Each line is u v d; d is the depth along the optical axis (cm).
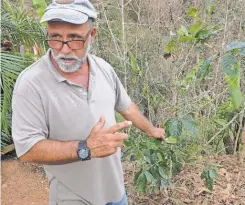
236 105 257
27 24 406
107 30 402
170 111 315
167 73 361
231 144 361
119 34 409
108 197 202
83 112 177
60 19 162
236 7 394
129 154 262
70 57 170
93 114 180
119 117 321
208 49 340
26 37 409
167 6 430
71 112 175
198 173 326
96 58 195
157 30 409
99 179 192
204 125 322
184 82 294
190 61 335
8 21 402
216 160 344
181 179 322
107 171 195
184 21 406
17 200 351
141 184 255
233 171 335
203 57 338
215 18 381
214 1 396
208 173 267
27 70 173
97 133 159
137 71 340
